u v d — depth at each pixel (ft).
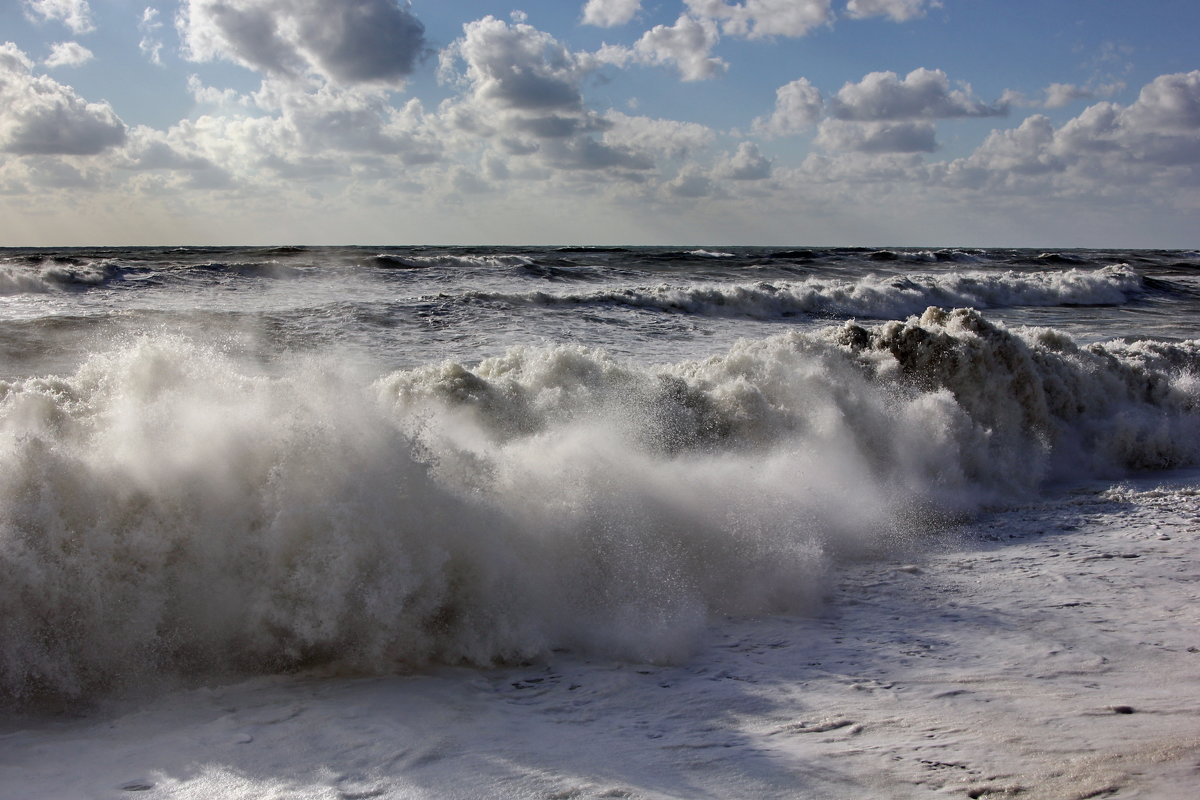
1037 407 29.30
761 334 57.72
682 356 46.39
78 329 43.96
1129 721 9.71
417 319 51.83
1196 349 40.19
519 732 9.88
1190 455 30.12
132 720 10.17
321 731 9.77
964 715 10.15
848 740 9.48
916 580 16.65
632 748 9.38
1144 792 7.68
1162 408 33.88
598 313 61.16
